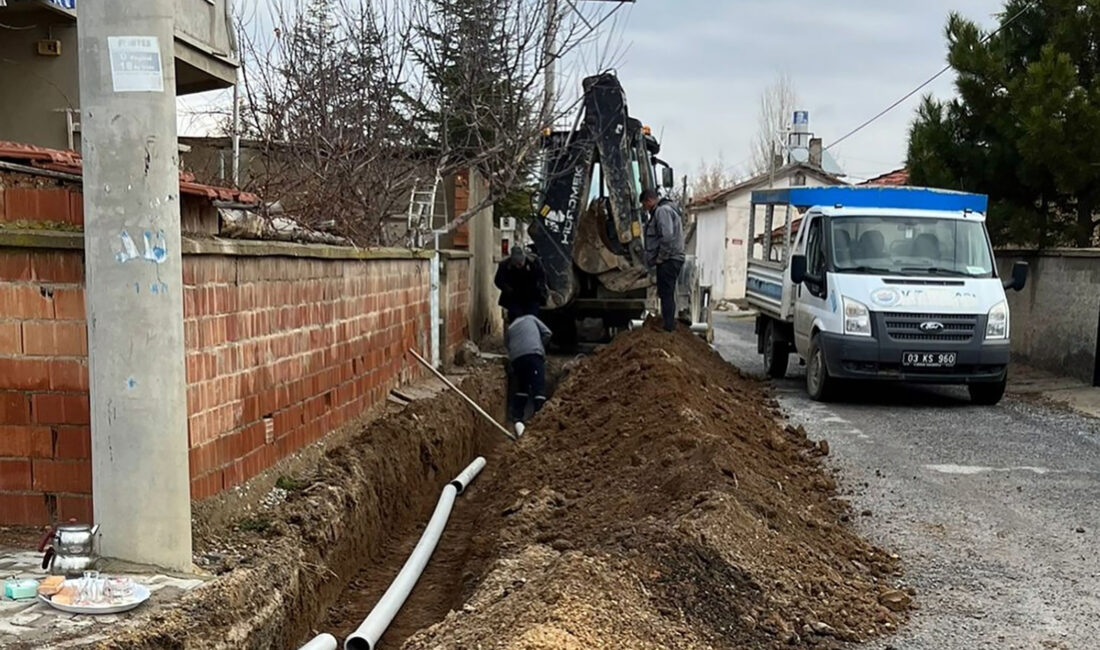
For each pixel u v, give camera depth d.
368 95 13.63
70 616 4.43
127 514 5.00
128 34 4.80
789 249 13.41
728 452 6.79
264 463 6.65
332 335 8.19
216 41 12.27
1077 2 14.60
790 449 8.52
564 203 14.95
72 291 5.23
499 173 15.16
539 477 7.95
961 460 8.47
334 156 12.15
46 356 5.27
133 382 4.93
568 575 4.47
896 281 11.11
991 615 4.98
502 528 6.46
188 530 5.14
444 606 6.38
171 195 4.96
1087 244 15.18
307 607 5.99
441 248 17.34
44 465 5.33
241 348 6.26
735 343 20.50
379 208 12.81
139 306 4.90
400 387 10.76
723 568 4.89
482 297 18.17
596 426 9.09
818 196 12.57
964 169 15.85
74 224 5.36
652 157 17.20
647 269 14.09
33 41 10.96
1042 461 8.47
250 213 7.82
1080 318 14.02
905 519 6.72
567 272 14.96
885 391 12.45
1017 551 6.05
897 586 5.40
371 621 5.69
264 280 6.62
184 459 5.09
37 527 5.36
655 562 4.82
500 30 14.70
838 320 11.03
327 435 8.05
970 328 10.90
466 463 11.14
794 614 4.68
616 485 6.94
